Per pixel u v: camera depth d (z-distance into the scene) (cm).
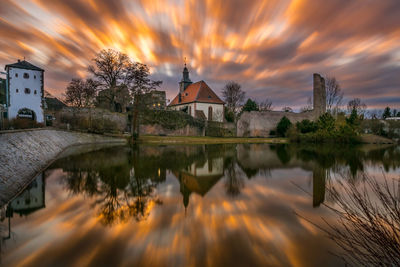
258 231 535
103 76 3716
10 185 816
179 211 670
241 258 421
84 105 4888
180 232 531
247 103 5500
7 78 2995
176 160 1667
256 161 1667
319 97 4591
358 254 386
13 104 3027
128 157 1758
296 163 1568
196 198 798
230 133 4653
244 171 1301
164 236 511
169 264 402
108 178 1088
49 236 506
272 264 401
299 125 4044
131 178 1098
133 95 3594
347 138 3300
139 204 730
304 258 416
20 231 530
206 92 5147
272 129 4447
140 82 3581
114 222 586
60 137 2400
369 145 3191
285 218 611
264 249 453
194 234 520
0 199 700
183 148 2536
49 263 405
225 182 1040
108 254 434
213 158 1802
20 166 1024
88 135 2956
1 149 977
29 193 836
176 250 450
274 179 1097
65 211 664
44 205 711
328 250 441
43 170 1243
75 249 454
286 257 423
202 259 418
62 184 970
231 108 5831
